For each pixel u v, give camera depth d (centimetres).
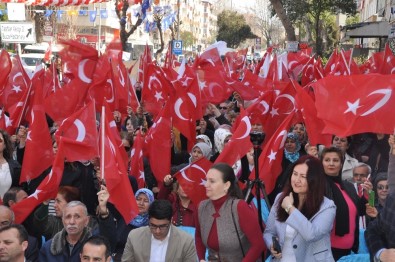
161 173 799
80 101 950
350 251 545
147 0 2795
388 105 642
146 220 638
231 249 497
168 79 1141
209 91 1229
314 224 462
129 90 1191
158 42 6169
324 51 4366
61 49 962
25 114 954
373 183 626
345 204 527
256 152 530
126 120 1138
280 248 478
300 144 827
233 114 1252
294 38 2530
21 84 1135
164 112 797
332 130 655
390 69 1281
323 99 660
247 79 1241
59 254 536
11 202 623
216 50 1241
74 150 627
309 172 468
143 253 520
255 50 4578
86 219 533
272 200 692
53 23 3841
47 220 604
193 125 962
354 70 1244
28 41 2070
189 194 654
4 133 725
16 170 732
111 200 588
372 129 646
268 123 931
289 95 920
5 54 1115
